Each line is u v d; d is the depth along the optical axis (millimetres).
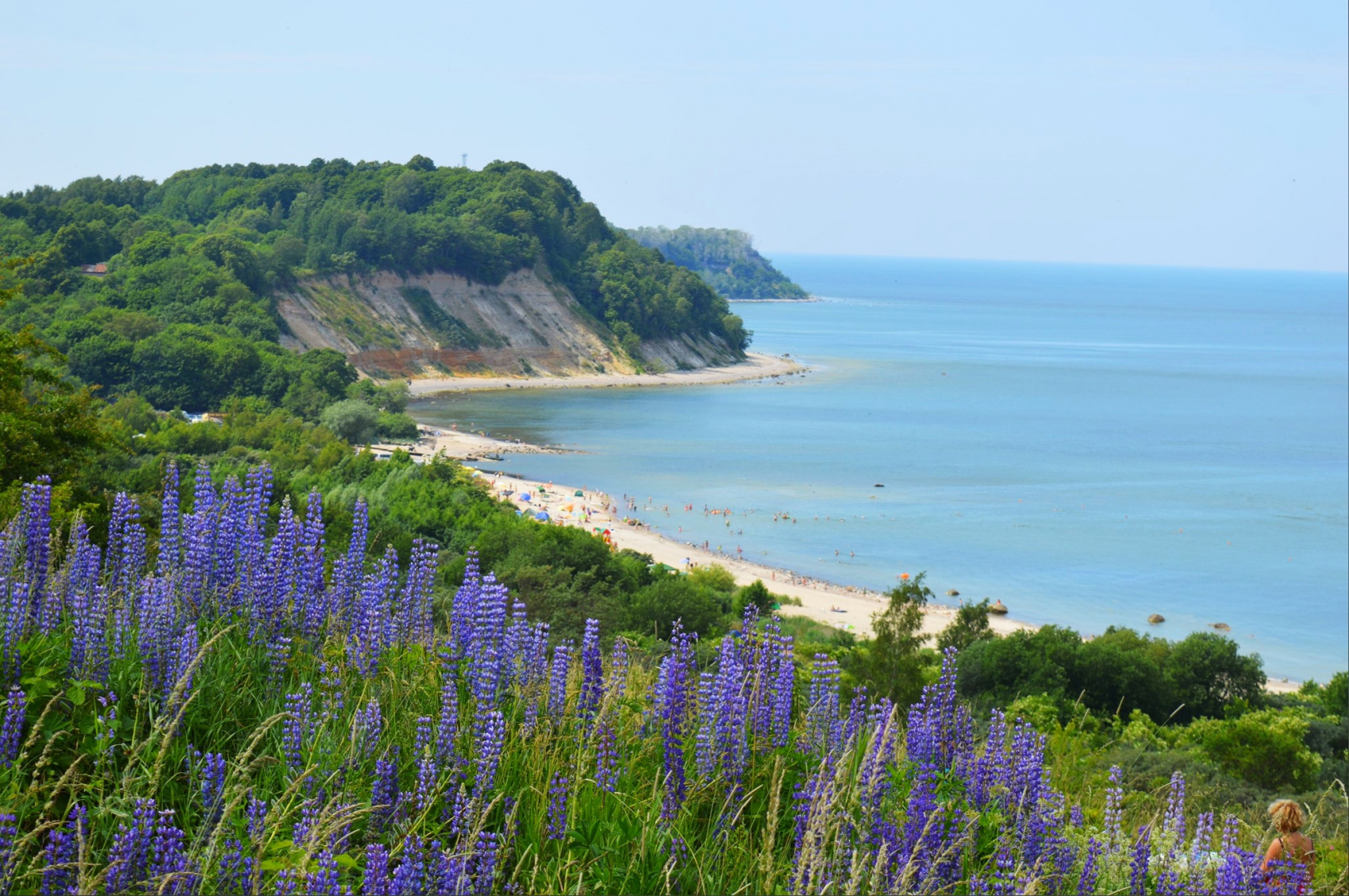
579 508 103812
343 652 7859
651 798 6879
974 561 93125
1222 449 159500
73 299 172375
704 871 6234
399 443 137125
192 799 5914
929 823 6254
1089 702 41875
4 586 6875
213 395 148750
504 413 170125
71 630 7270
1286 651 73625
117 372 146250
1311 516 116000
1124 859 7746
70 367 145250
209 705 6852
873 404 195500
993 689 41344
